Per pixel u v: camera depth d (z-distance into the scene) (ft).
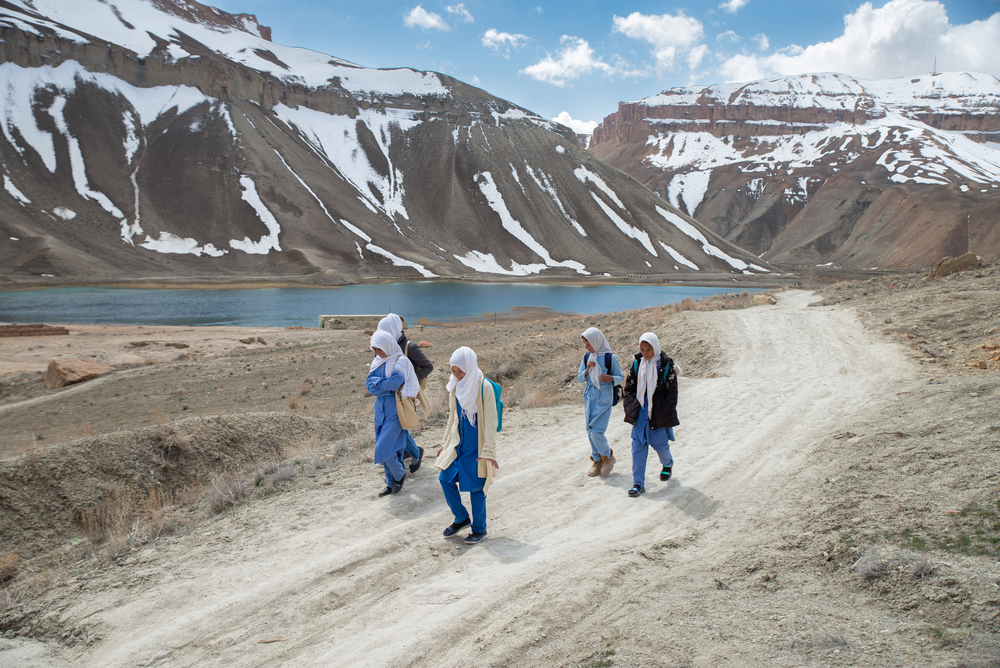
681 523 16.35
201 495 21.83
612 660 9.59
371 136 593.42
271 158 458.91
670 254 529.04
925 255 511.81
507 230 502.79
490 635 10.91
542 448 24.79
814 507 15.65
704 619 10.69
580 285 375.45
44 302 200.34
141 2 651.66
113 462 23.66
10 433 47.11
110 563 15.65
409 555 15.20
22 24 456.86
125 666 11.04
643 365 19.02
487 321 175.52
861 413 24.53
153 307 198.49
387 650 10.93
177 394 58.85
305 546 15.92
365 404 49.19
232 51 649.20
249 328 140.46
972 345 36.96
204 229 367.45
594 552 14.52
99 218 343.05
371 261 385.50
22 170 353.10
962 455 16.15
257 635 11.80
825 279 416.26
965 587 10.31
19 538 19.01
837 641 9.49
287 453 28.07
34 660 11.55
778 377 35.83
